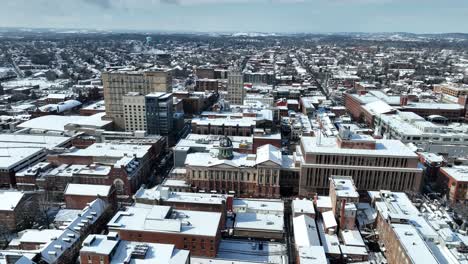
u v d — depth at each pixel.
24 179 180.88
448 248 119.06
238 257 122.00
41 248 117.31
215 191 181.12
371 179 174.50
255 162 179.25
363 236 143.12
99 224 143.00
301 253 117.56
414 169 171.75
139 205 143.88
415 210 143.25
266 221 143.00
